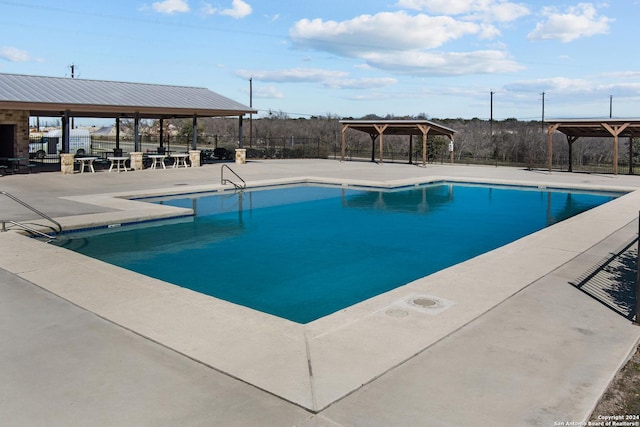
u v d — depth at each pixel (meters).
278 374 3.81
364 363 4.00
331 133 50.97
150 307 5.35
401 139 46.44
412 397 3.48
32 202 13.40
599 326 4.86
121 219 11.30
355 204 16.02
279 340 4.47
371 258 9.34
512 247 8.55
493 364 4.00
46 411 3.29
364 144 47.78
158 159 25.44
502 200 17.34
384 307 5.39
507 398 3.47
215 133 56.00
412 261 9.14
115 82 24.95
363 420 3.20
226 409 3.33
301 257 9.35
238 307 5.41
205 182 18.77
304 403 3.39
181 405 3.37
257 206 15.20
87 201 13.66
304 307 6.61
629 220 11.42
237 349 4.27
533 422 3.17
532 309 5.34
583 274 6.82
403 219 13.62
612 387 3.69
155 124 66.88
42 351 4.23
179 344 4.37
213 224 12.38
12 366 3.95
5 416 3.23
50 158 26.70
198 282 7.68
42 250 7.96
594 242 8.97
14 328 4.74
